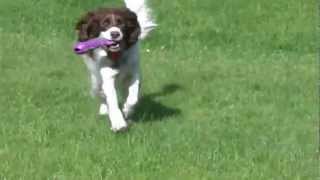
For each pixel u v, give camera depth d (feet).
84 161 29.81
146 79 46.16
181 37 62.69
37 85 44.11
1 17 66.18
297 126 36.45
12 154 30.78
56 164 29.58
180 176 28.09
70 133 34.06
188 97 42.04
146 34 38.65
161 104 40.42
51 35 62.75
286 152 31.94
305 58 55.67
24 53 53.67
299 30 63.67
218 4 68.33
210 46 61.16
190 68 50.16
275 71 49.39
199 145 32.71
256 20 65.77
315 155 31.53
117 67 34.83
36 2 69.15
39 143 32.53
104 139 33.19
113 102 34.47
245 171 29.07
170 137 33.86
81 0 70.13
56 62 51.31
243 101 41.39
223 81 45.93
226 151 31.86
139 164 29.35
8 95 41.57
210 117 38.01
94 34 34.91
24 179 27.81
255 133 35.17
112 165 29.37
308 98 41.93
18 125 35.37
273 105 40.45
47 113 38.04
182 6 67.87
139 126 35.40
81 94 42.29
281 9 67.36
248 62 53.67
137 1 38.24
